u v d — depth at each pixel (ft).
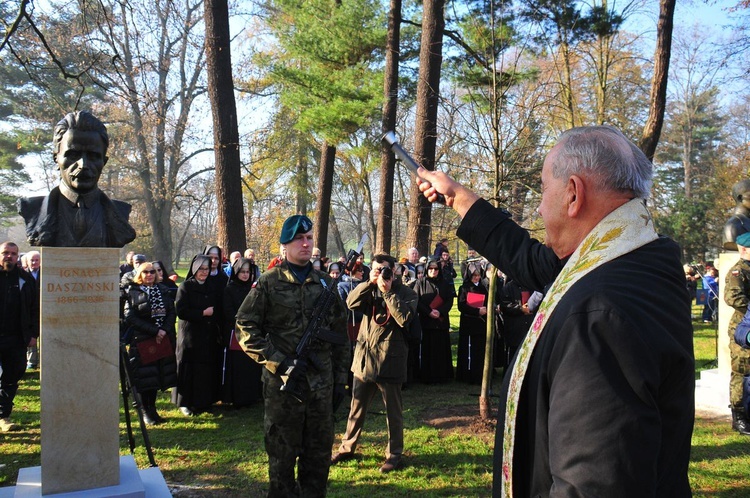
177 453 16.57
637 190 4.25
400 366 15.07
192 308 20.36
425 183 6.91
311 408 11.22
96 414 11.16
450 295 26.45
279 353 10.85
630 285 3.67
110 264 11.31
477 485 14.12
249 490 14.06
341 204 123.95
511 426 4.09
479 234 6.47
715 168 94.63
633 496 3.14
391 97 38.58
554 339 3.76
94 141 11.54
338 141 43.57
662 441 3.61
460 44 35.68
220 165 31.73
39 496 10.84
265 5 48.03
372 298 15.30
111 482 11.28
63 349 10.95
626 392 3.31
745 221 20.51
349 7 41.14
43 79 61.11
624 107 63.46
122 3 24.47
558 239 4.60
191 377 20.43
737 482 14.05
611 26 33.94
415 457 15.97
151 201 88.89
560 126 33.14
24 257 27.55
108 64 29.96
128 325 18.89
